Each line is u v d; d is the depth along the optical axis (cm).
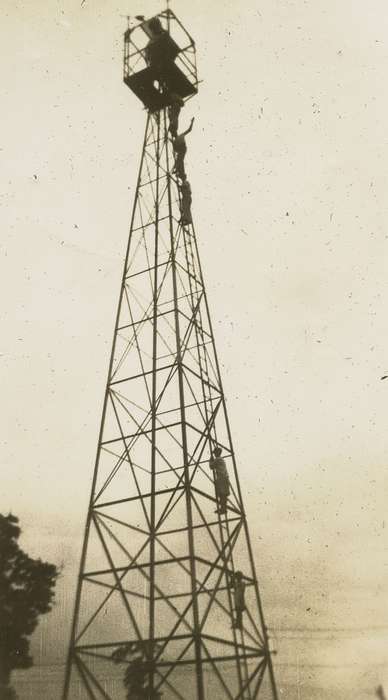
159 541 1731
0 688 2347
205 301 2133
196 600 1528
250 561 1802
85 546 1739
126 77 2283
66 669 1591
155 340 1980
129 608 1659
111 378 1970
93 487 1816
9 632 2428
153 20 2339
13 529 2597
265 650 1684
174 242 2077
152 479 1858
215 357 2072
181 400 1789
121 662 1697
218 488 1858
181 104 2334
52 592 2561
